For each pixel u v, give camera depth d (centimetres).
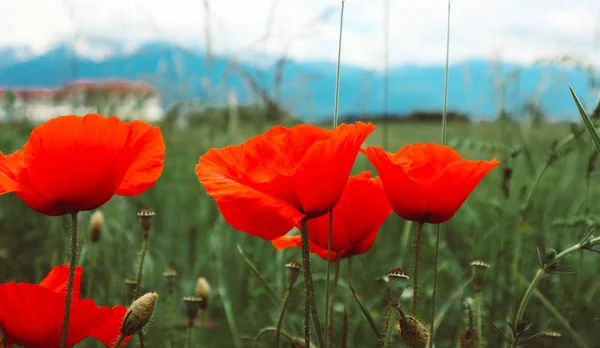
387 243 127
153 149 52
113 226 98
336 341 89
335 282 60
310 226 59
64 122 48
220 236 107
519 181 102
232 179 51
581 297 94
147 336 88
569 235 96
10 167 51
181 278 112
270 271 105
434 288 56
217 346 94
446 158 58
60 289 55
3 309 51
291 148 51
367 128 50
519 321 58
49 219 98
